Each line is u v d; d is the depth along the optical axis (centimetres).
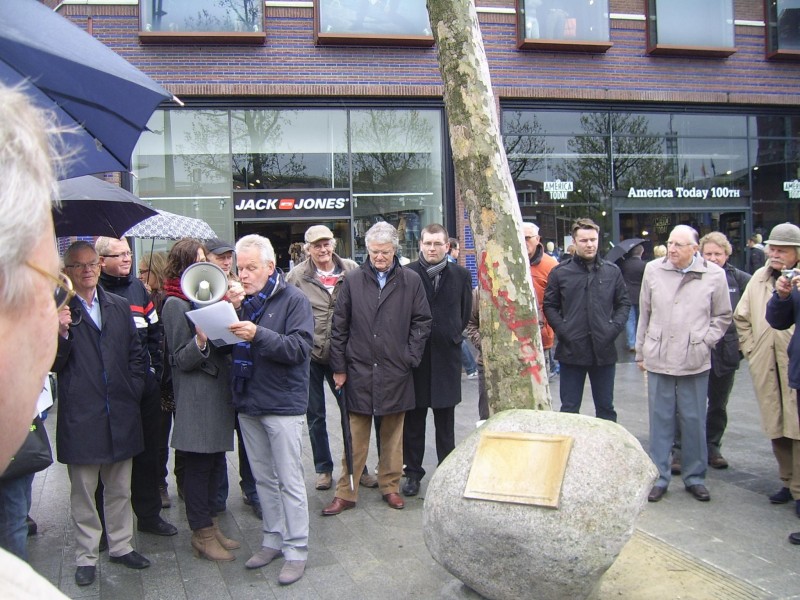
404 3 1076
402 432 525
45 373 85
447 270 531
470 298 540
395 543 429
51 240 85
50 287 84
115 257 467
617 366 1049
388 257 487
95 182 397
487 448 312
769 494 498
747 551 400
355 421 496
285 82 1053
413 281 495
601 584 350
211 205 1063
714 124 1228
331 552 417
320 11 1051
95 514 390
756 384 484
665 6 1165
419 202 1121
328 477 542
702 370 486
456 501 305
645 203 1201
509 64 1127
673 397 498
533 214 1160
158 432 453
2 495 319
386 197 1111
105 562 410
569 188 1171
